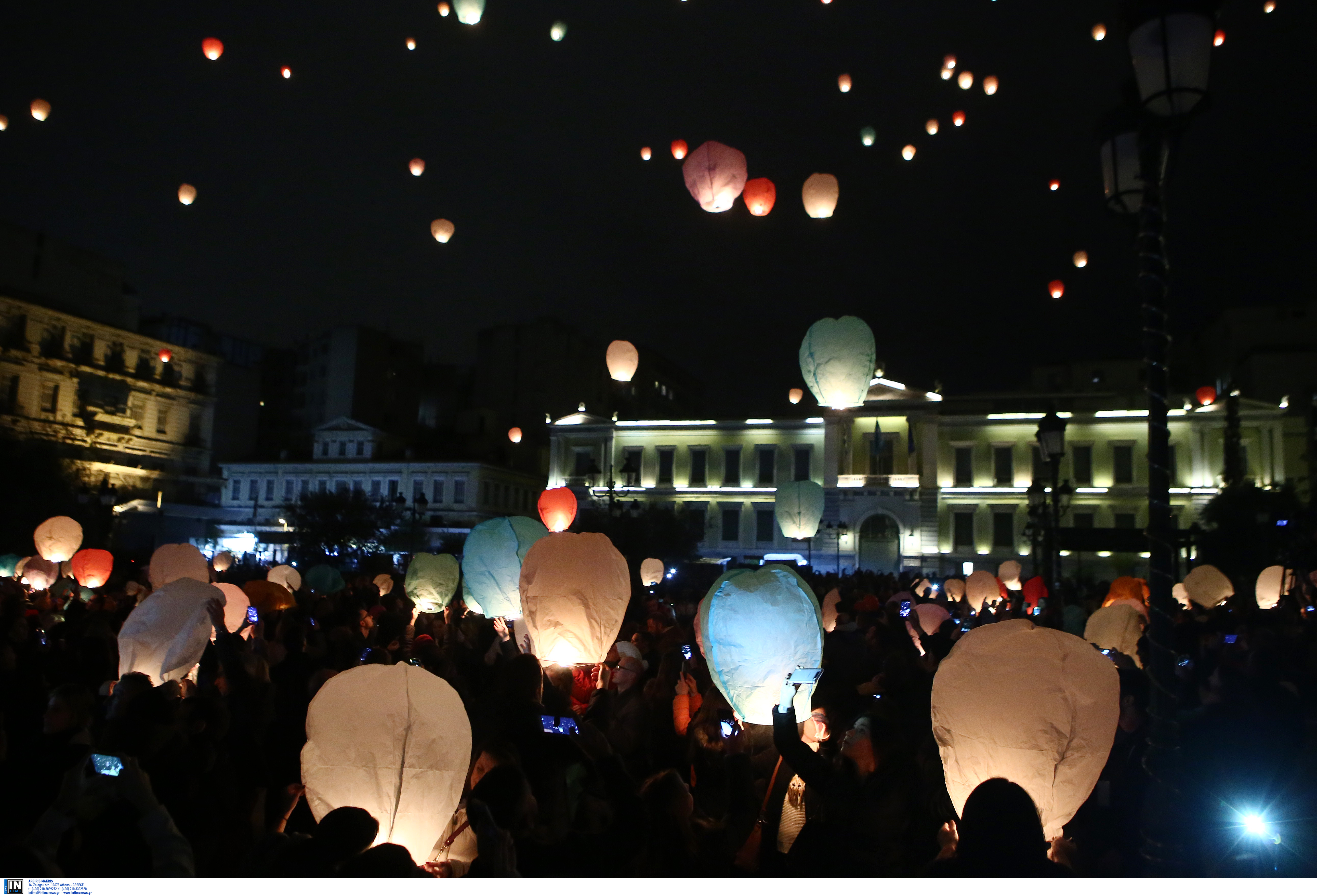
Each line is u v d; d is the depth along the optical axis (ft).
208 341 253.03
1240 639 29.19
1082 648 12.94
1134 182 18.26
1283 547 61.26
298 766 18.44
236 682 21.62
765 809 17.33
